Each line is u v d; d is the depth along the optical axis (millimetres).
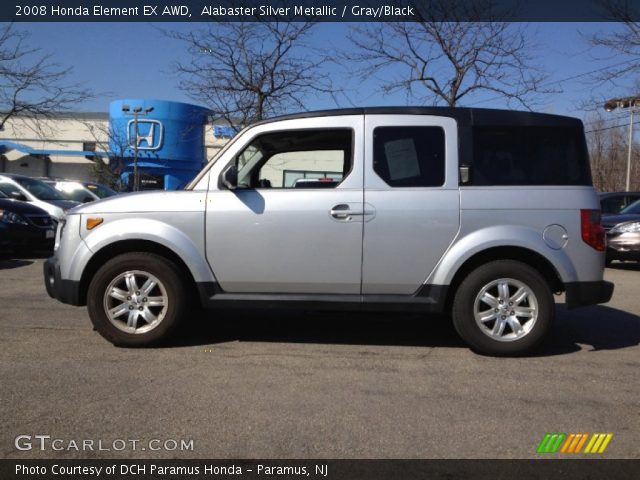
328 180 4902
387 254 4785
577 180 4852
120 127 30844
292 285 4875
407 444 3256
